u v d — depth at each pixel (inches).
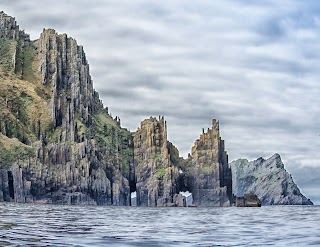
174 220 6422.2
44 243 2787.9
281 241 3024.1
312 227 4387.3
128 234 3659.0
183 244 2923.2
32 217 5984.3
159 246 2815.0
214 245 2854.3
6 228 3806.6
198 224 5305.1
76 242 2903.5
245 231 3998.5
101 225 4849.9
